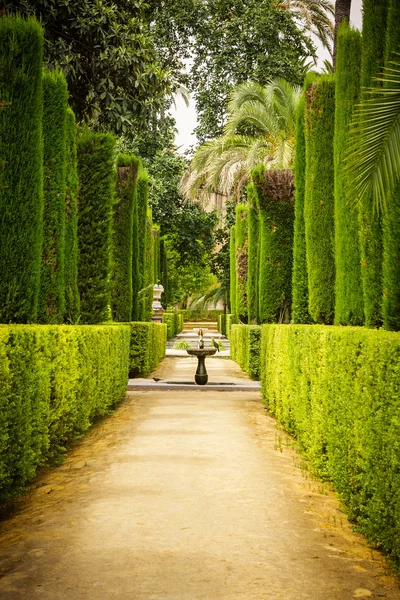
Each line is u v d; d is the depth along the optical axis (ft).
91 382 26.40
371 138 16.47
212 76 106.32
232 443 24.26
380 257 19.10
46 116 29.96
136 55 44.21
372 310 19.27
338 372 16.90
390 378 12.19
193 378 53.52
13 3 39.09
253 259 62.08
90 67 44.39
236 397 41.75
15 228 24.17
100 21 41.60
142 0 46.80
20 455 16.44
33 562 11.46
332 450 17.58
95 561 11.45
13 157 24.34
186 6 104.32
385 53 18.93
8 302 23.77
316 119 30.25
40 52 25.30
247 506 15.37
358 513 14.49
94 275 39.68
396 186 16.30
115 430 27.55
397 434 11.61
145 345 52.37
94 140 39.75
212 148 86.99
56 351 20.56
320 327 21.91
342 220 24.35
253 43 102.47
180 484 17.44
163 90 47.67
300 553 12.17
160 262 119.34
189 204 110.11
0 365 14.56
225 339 125.29
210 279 183.52
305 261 34.19
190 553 11.90
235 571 11.05
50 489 17.38
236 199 94.07
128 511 14.74
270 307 48.47
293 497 16.56
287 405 27.04
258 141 77.92
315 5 98.32
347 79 24.63
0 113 24.29
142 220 64.44
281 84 76.48
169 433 26.48
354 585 10.62
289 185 47.47
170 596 9.90
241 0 104.32
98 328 29.94
